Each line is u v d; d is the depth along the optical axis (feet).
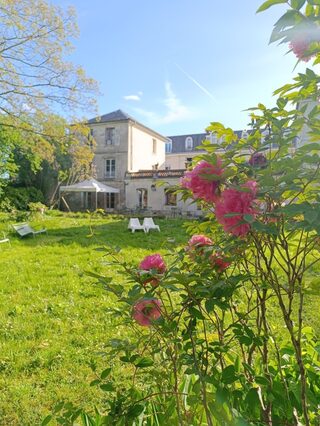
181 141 107.96
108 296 15.58
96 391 8.24
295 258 3.49
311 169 3.18
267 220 3.23
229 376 3.76
